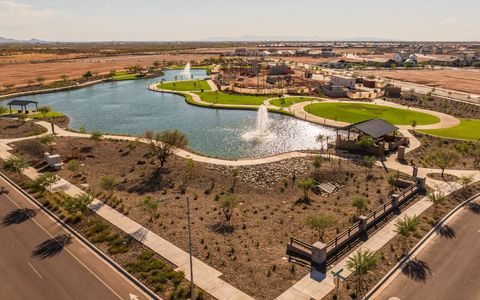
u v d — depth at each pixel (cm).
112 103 11281
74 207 3891
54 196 4534
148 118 9362
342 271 3002
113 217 4009
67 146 6688
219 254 3281
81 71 18700
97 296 2762
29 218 4031
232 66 19350
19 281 2941
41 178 4634
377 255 3244
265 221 3947
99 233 3647
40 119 8838
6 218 4034
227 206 3900
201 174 5322
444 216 3997
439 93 12412
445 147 6612
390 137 6888
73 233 3706
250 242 3500
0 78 15875
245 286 2839
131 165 5747
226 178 5178
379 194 4619
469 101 10856
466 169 5512
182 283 2873
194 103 10838
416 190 4656
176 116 9512
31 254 3325
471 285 2862
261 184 4997
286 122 8706
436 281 2912
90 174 5394
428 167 5606
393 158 6016
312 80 15262
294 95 12025
